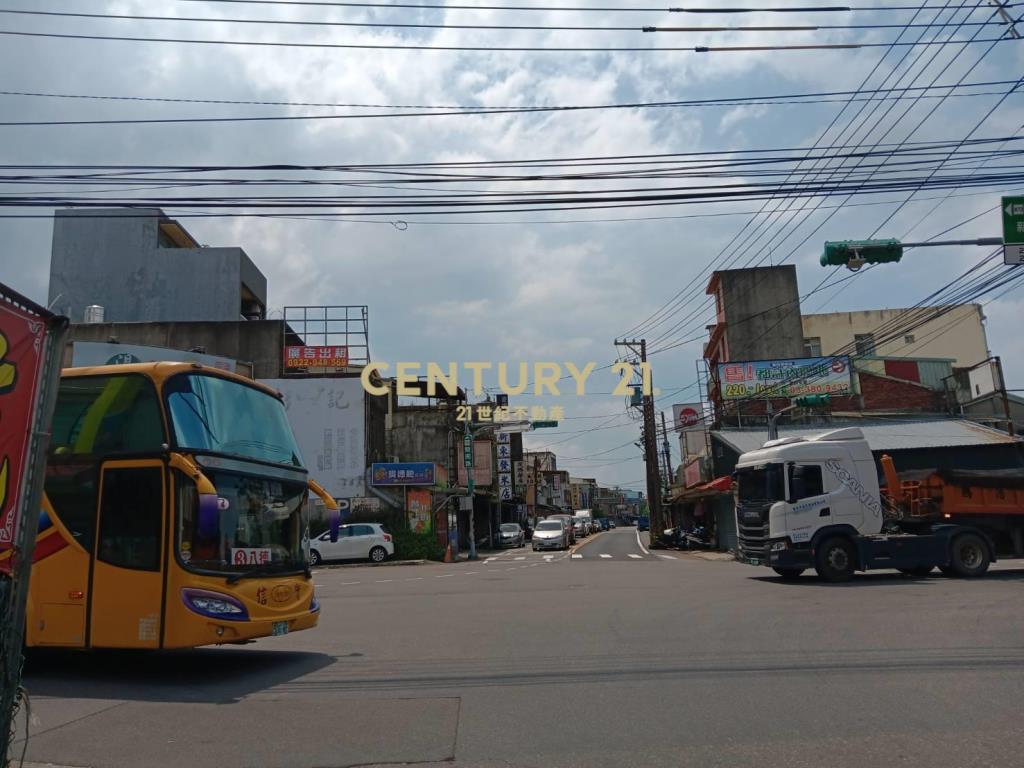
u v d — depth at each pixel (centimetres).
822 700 706
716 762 548
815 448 1847
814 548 1809
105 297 4250
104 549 904
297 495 1065
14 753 598
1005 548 1908
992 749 562
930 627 1082
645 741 600
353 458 3941
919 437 3253
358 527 3547
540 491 10625
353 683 842
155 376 933
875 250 1466
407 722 674
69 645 895
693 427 4956
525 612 1391
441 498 4234
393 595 1861
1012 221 1399
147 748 614
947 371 4231
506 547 5447
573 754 575
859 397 3769
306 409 3978
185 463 895
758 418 3841
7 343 434
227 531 929
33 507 441
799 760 548
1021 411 3709
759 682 781
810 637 1030
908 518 1881
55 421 947
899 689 739
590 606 1448
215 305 4269
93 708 750
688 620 1218
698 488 3791
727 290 4400
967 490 1897
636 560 3316
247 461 979
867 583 1762
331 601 1759
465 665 910
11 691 429
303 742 623
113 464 916
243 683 866
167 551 886
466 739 619
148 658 1041
